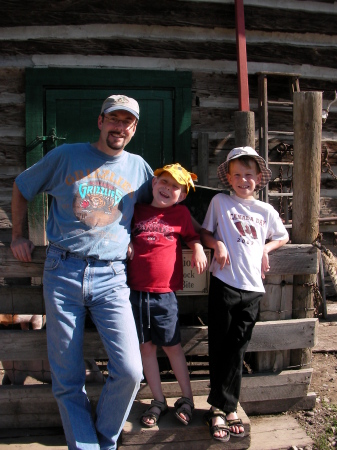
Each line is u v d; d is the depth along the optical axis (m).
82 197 2.59
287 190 5.68
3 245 2.97
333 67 5.68
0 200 5.17
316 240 3.32
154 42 5.20
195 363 3.72
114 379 2.56
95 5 5.03
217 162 5.40
